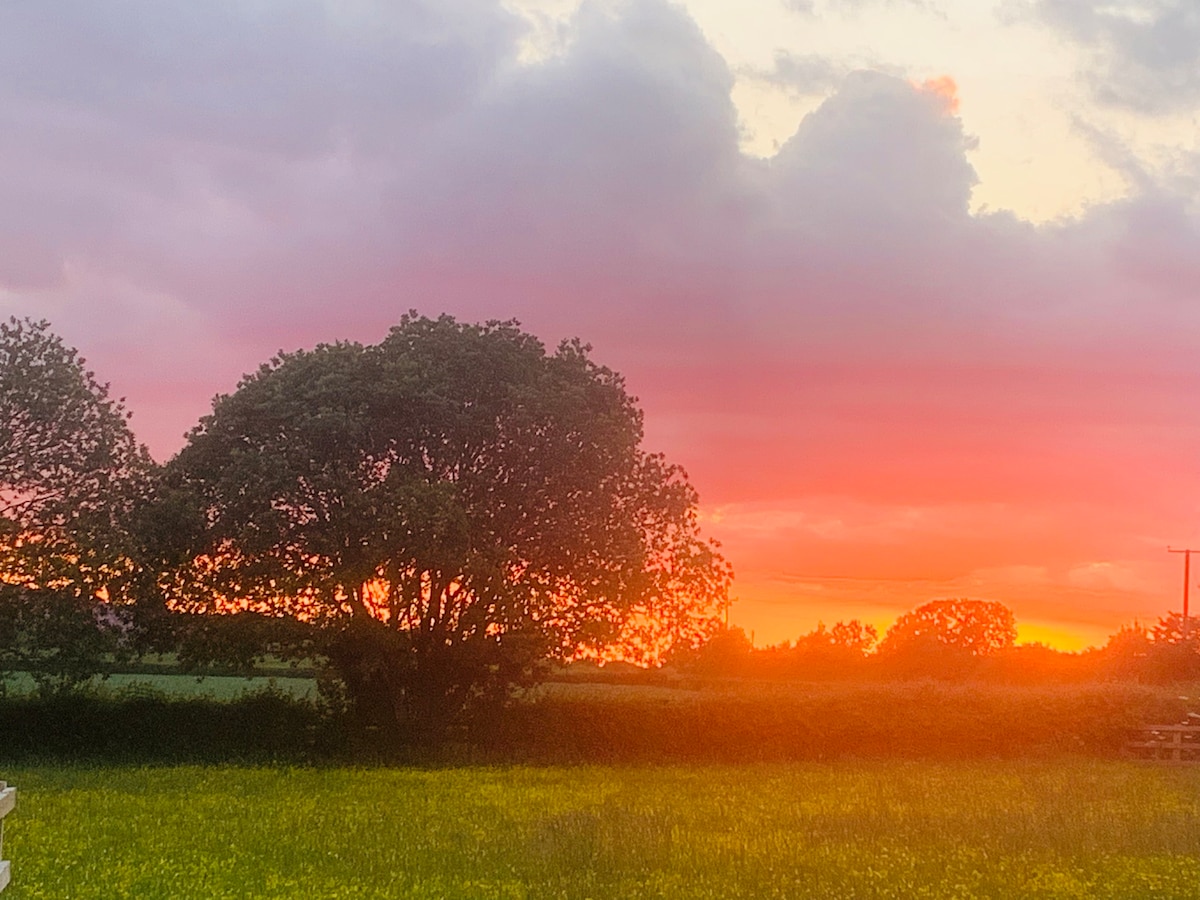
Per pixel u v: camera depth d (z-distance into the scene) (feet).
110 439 127.34
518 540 130.21
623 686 192.95
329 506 125.18
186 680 179.42
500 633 127.65
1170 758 136.98
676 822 73.05
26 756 119.14
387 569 122.62
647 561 132.26
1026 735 138.82
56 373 124.36
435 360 129.70
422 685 130.31
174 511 122.72
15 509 123.24
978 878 53.98
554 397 127.54
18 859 55.88
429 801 86.99
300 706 128.57
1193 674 245.86
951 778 110.01
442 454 128.88
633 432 135.54
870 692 140.26
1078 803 86.02
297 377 129.18
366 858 58.80
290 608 123.24
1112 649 270.05
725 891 51.08
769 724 133.69
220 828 69.51
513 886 51.85
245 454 123.44
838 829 69.56
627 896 49.93
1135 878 54.08
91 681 130.11
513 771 114.83
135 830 68.08
